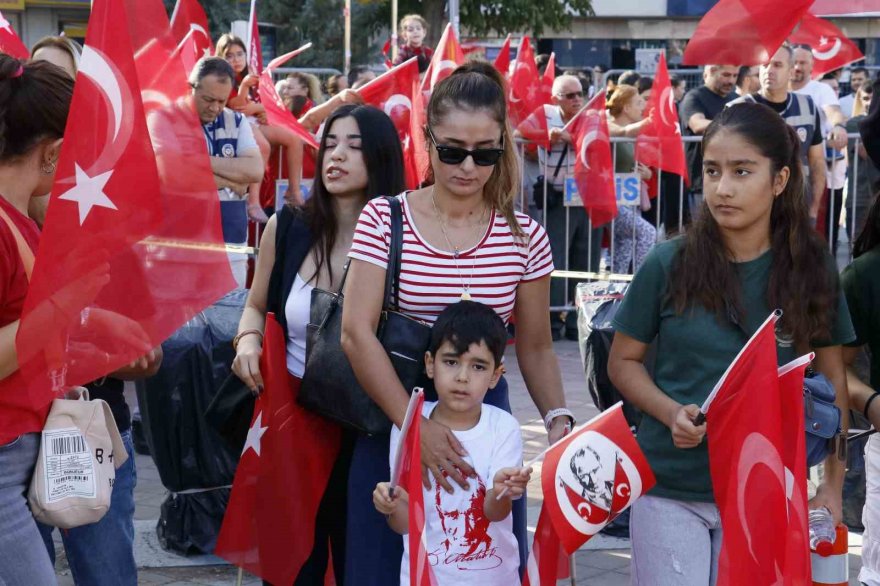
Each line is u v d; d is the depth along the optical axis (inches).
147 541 212.5
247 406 157.8
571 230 389.7
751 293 127.9
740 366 120.3
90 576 134.5
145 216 112.9
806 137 360.2
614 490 124.7
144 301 116.4
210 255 120.7
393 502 123.3
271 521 149.5
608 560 206.4
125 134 111.3
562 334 406.0
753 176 124.0
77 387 119.7
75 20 901.2
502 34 967.6
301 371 149.2
